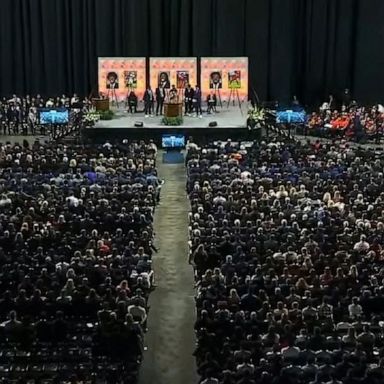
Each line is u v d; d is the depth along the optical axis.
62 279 21.64
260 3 49.38
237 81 45.50
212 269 22.70
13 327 18.94
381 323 19.52
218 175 31.05
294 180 30.42
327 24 49.97
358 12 49.62
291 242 23.72
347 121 43.00
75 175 30.81
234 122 42.16
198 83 46.59
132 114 44.19
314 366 16.97
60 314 19.23
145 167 32.59
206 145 37.47
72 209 27.00
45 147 35.94
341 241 24.02
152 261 27.19
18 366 18.19
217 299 20.28
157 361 20.88
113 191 28.88
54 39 49.91
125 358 18.70
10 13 49.66
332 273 21.89
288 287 20.70
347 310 19.94
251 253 22.95
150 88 45.03
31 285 20.88
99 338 18.59
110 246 23.83
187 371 20.42
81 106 44.94
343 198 28.47
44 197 28.36
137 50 49.56
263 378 16.50
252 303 20.03
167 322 22.94
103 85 45.38
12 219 26.05
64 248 23.45
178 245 28.62
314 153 34.94
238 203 27.42
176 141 40.44
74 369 17.83
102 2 48.97
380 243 23.77
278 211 26.50
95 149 35.66
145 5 49.09
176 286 25.36
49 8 49.44
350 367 16.81
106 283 21.11
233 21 49.34
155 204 30.34
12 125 44.31
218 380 17.03
